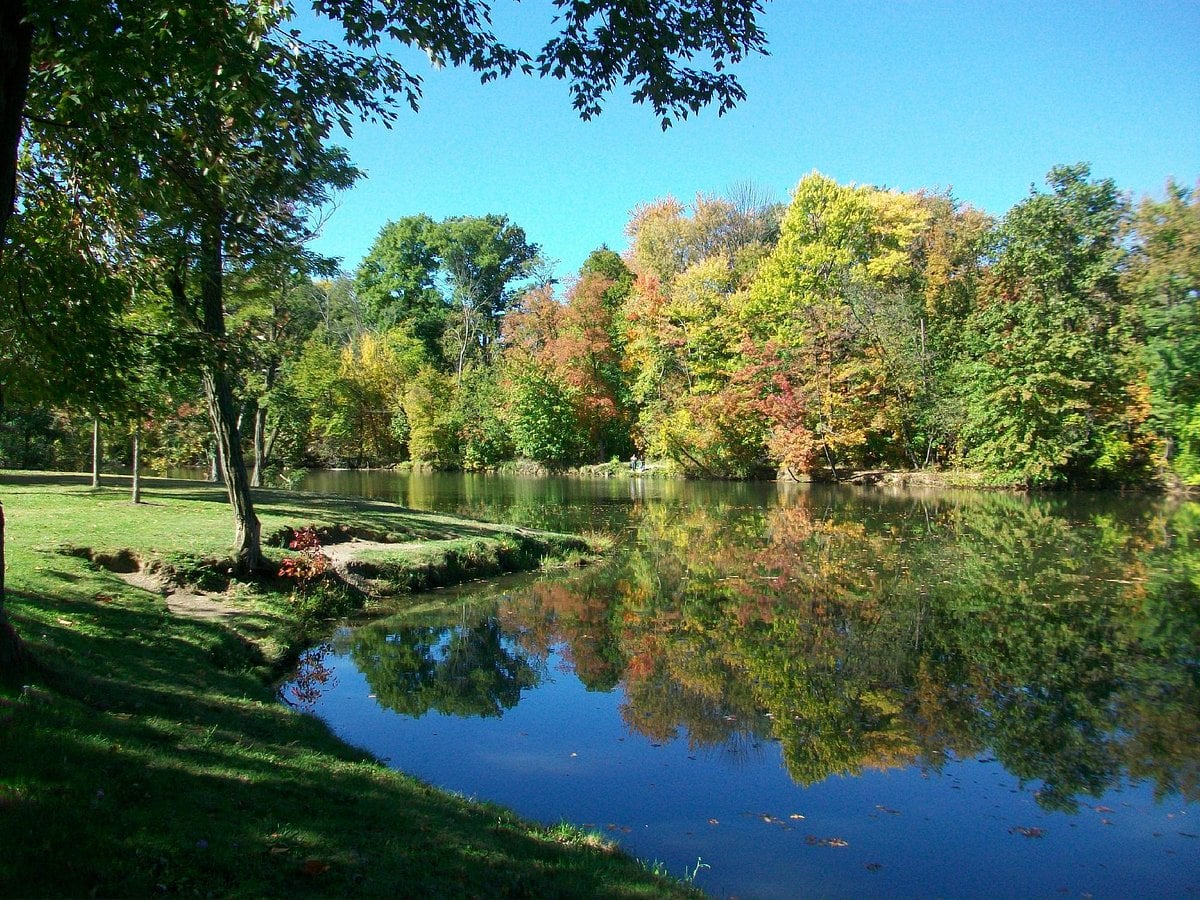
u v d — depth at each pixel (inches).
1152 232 1056.2
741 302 1798.7
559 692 384.5
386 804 210.2
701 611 551.5
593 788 276.8
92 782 170.4
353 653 440.5
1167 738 329.1
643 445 1964.8
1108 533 900.6
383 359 2214.6
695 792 275.6
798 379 1697.8
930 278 1759.4
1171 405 997.8
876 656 443.2
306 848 166.7
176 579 461.4
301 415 1168.2
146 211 328.2
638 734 330.3
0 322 297.4
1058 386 1385.3
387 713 348.8
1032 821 257.4
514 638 480.7
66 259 294.7
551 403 1993.1
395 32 256.1
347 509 803.4
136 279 341.4
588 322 2026.3
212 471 1042.7
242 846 160.2
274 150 268.1
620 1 256.8
